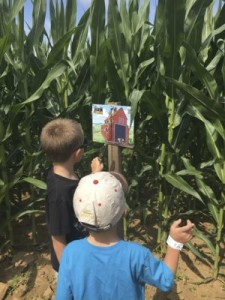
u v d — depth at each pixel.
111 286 1.34
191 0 3.08
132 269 1.34
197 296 2.78
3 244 3.36
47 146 1.85
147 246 3.39
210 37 2.79
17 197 4.28
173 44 2.70
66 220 1.78
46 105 3.66
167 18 2.62
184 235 1.39
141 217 3.78
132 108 2.25
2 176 3.21
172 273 1.37
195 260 3.17
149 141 3.65
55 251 1.83
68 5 3.44
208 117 2.87
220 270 3.02
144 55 3.31
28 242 3.54
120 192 1.33
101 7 2.94
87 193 1.30
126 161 3.63
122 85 3.09
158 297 2.76
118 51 3.05
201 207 3.87
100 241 1.37
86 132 3.31
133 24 3.52
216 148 2.85
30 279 3.00
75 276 1.36
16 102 3.38
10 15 2.82
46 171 3.58
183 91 2.58
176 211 3.61
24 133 3.46
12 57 3.37
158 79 2.88
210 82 2.64
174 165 3.14
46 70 3.00
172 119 2.98
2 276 3.06
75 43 3.40
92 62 3.00
